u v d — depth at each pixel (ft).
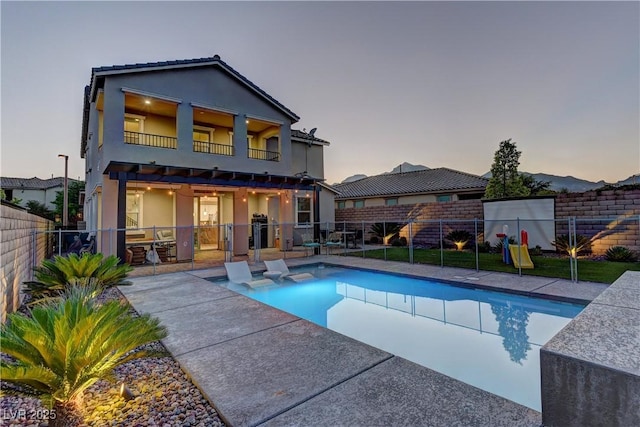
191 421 7.89
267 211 53.01
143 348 12.17
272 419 7.73
